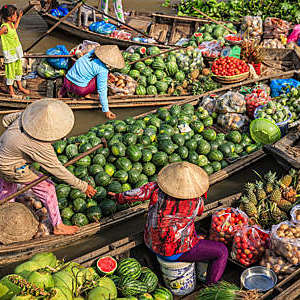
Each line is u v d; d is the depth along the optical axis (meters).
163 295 4.71
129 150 6.78
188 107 8.47
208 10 15.06
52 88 9.52
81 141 7.02
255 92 8.80
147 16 14.62
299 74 9.98
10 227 5.32
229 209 5.59
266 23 12.30
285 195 6.05
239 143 7.84
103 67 8.45
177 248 4.68
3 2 16.23
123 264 4.89
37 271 4.17
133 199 4.86
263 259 5.14
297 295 4.50
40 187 5.25
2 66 9.67
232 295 4.48
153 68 9.96
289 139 7.45
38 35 13.73
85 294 4.42
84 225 5.73
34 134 4.76
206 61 10.70
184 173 4.57
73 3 13.93
